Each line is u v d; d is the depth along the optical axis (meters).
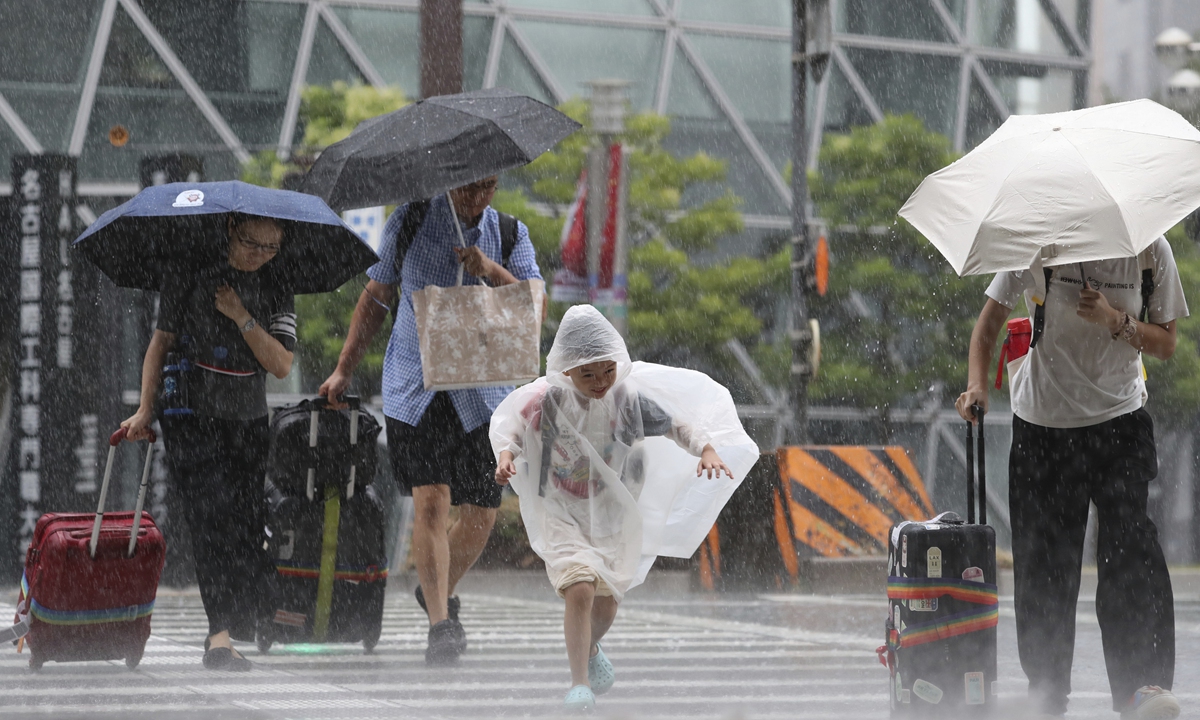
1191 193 14.57
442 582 21.00
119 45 66.31
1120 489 15.46
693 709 15.58
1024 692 17.31
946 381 68.94
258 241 19.77
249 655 22.02
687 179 68.69
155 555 19.62
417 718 14.51
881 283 67.69
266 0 69.94
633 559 16.67
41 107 64.81
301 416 22.17
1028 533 15.95
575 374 16.55
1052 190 14.63
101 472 44.53
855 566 40.34
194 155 43.84
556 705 15.75
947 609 14.04
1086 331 15.43
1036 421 15.80
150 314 45.59
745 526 42.44
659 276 68.94
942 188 15.29
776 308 71.88
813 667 20.55
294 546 22.28
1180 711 15.23
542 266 63.19
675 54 80.00
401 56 73.44
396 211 21.81
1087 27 86.75
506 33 77.50
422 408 21.16
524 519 16.86
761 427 71.81
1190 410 69.38
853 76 82.12
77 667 20.09
